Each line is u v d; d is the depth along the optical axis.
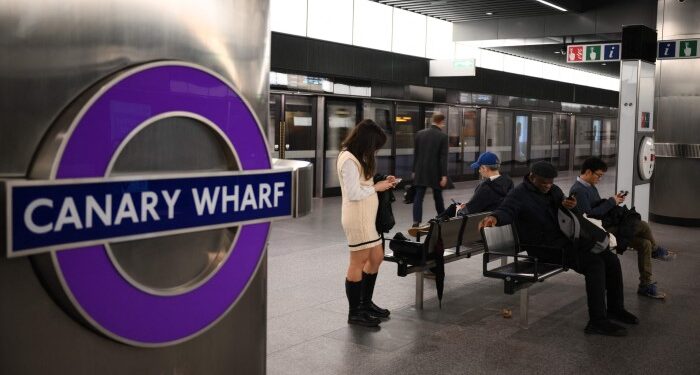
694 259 8.69
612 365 4.64
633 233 6.37
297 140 13.85
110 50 1.58
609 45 11.41
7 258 1.39
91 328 1.54
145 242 1.64
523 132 21.55
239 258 1.83
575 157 25.02
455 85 17.28
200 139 1.75
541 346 5.00
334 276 7.06
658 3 12.48
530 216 5.57
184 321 1.72
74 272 1.46
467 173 19.17
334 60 13.73
